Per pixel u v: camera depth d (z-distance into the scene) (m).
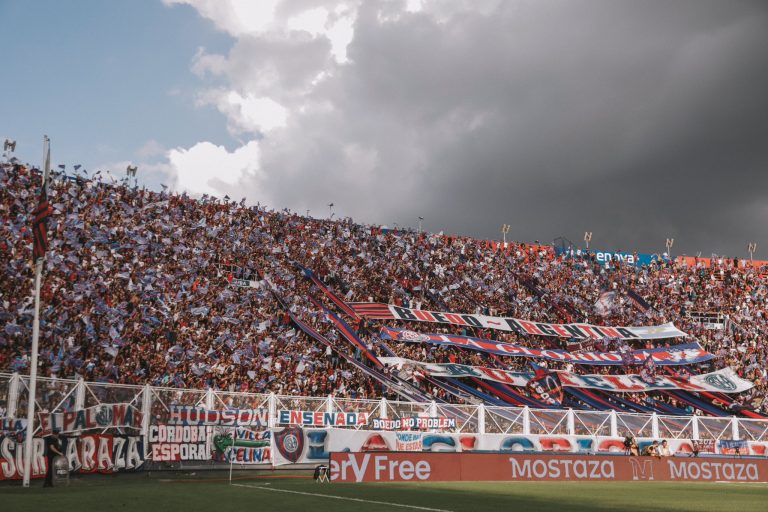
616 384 57.38
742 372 64.25
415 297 62.59
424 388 50.59
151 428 28.84
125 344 38.28
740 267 82.19
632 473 32.62
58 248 41.28
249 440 31.89
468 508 17.69
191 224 53.25
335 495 20.28
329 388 45.47
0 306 34.72
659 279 77.19
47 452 22.56
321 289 57.78
